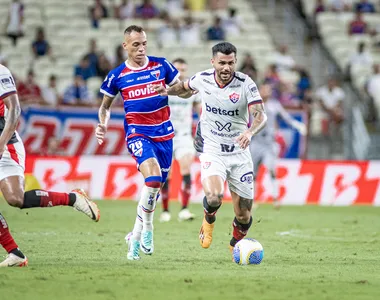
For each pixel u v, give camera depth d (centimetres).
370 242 3225
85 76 6431
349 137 6544
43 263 2361
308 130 6225
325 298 1844
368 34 7912
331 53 7744
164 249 2828
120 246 2897
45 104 5691
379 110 6994
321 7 7962
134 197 5381
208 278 2106
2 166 2198
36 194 2209
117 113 5803
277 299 1817
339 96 6938
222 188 2406
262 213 4653
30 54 6931
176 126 3997
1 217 2245
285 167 5447
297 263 2503
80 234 3319
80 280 2030
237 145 2467
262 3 8150
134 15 7394
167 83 2533
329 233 3581
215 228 3691
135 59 2466
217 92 2417
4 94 2158
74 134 5753
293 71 7156
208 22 7594
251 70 6531
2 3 7162
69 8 7412
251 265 2417
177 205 5075
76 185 5288
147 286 1958
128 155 5853
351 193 5475
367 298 1858
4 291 1866
